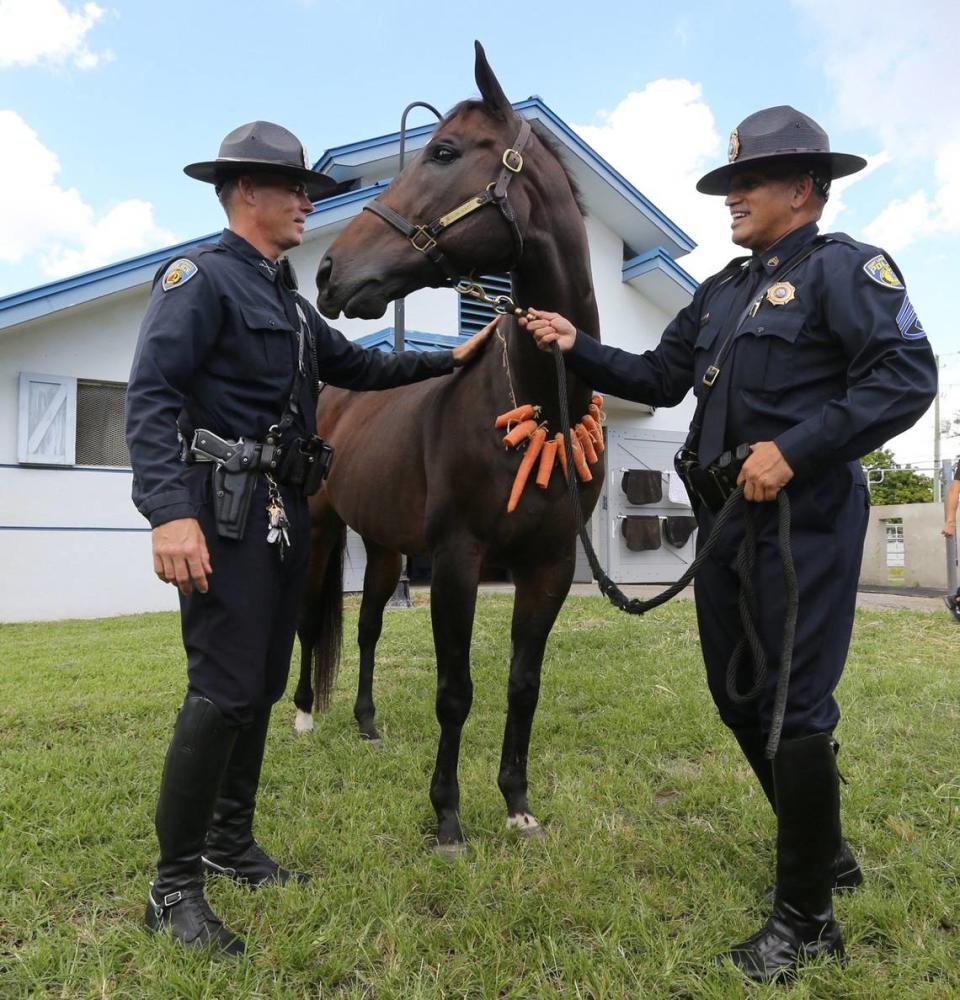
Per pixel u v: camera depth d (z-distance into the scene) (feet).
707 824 7.64
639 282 31.42
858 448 4.85
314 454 6.16
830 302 5.08
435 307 27.63
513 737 7.77
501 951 5.40
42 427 23.50
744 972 5.17
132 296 24.91
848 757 9.13
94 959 5.38
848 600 5.40
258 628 5.69
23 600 23.44
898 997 4.92
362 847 7.01
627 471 30.71
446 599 7.43
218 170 5.97
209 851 6.48
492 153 6.91
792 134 5.38
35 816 7.62
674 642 16.24
